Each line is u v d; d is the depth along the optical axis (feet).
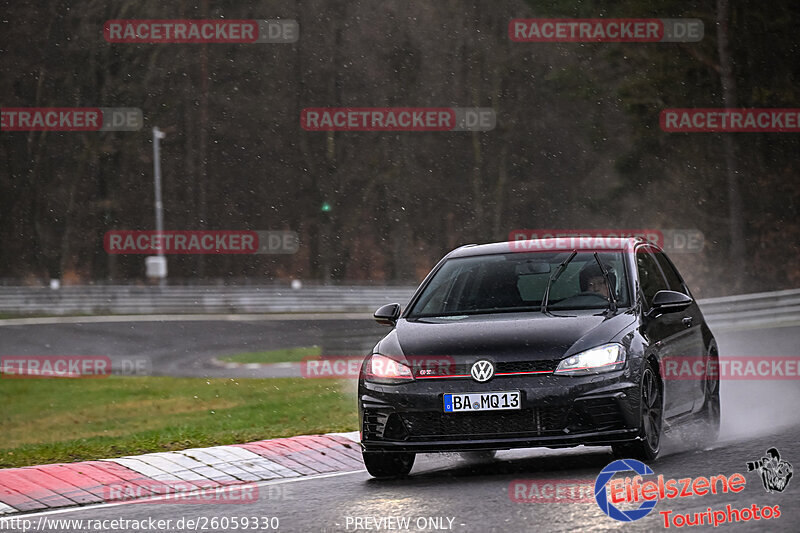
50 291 518.37
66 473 92.58
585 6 505.66
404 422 85.46
